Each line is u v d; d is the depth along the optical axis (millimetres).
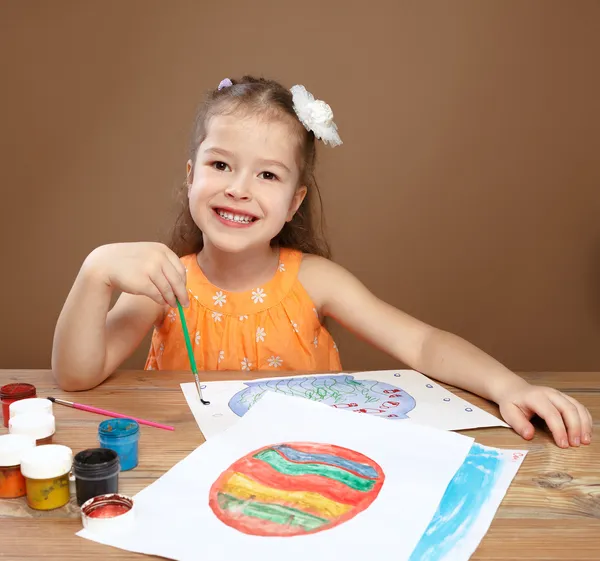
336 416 838
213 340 1312
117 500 624
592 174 2455
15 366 2498
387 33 2361
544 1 2365
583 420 847
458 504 658
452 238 2473
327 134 1242
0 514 632
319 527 611
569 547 596
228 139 1156
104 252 1006
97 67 2354
